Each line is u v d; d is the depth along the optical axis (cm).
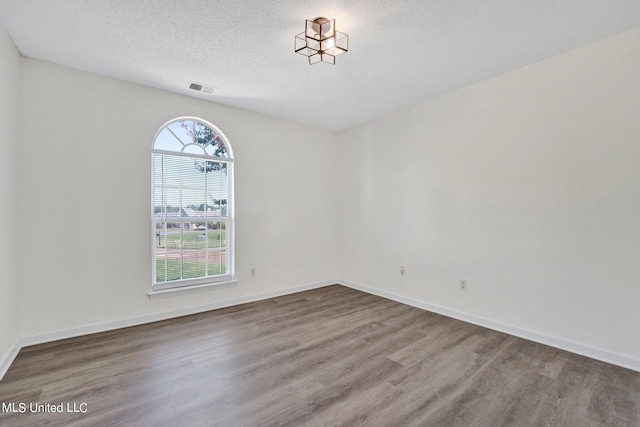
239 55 254
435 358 242
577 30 221
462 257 327
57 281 269
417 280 373
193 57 257
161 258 330
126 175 303
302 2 189
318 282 466
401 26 214
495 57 260
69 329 274
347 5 192
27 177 255
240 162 383
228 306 372
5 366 217
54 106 267
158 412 175
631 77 223
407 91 332
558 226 259
